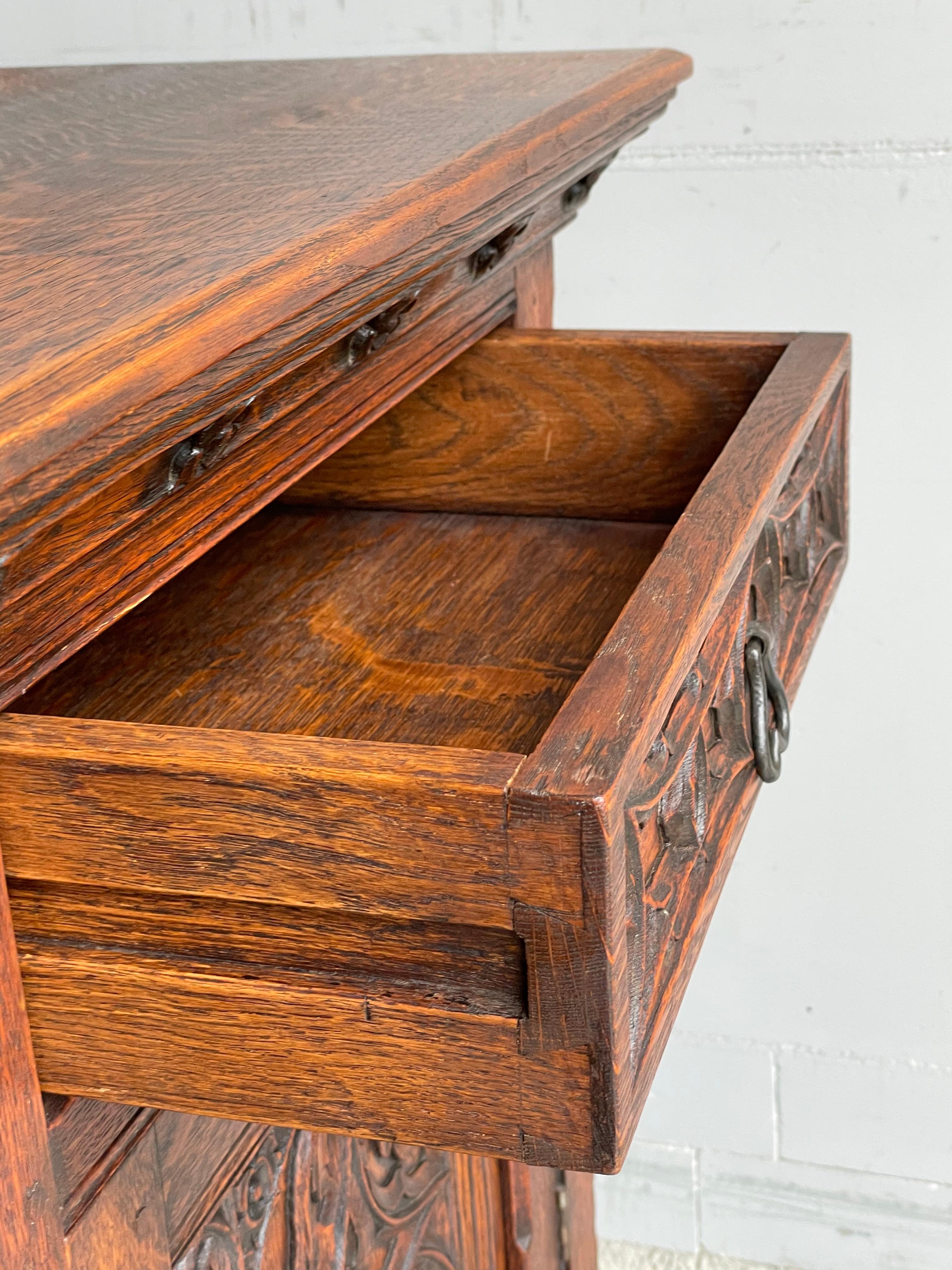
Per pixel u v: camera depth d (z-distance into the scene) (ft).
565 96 3.68
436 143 3.26
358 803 2.50
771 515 3.31
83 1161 2.87
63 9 5.73
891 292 5.35
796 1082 6.55
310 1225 3.64
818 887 6.21
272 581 3.86
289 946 2.64
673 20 5.20
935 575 5.65
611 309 5.69
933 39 4.99
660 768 2.68
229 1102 2.70
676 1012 2.80
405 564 3.91
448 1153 4.32
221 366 2.56
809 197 5.30
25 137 3.45
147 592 2.75
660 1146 6.86
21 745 2.60
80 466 2.35
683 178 5.41
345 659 3.54
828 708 5.94
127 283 2.57
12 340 2.40
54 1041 2.74
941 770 5.90
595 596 3.72
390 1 5.44
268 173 3.09
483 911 2.50
